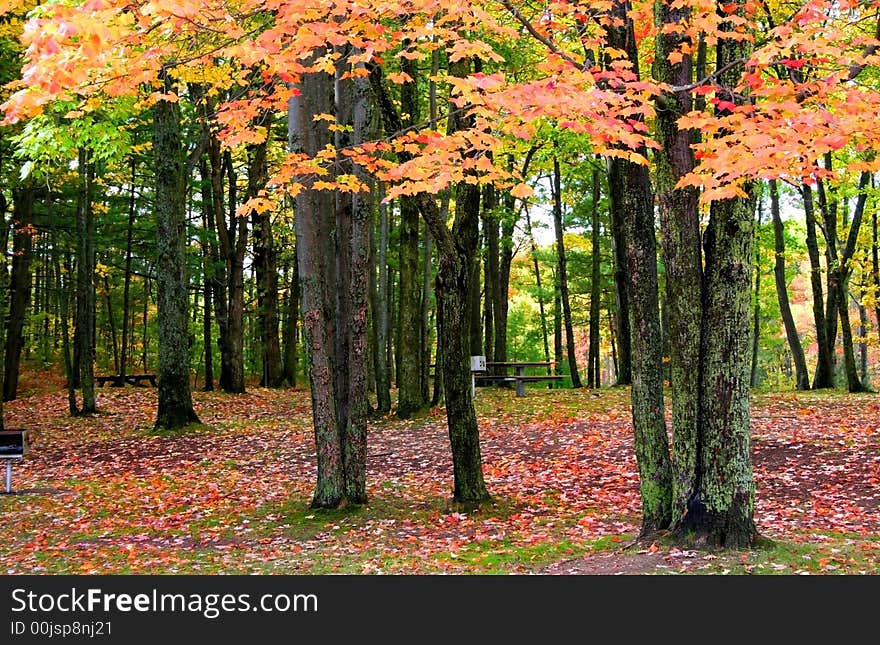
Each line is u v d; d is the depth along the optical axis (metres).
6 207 19.75
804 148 4.82
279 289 31.06
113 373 30.02
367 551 7.12
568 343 23.33
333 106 9.86
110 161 11.63
